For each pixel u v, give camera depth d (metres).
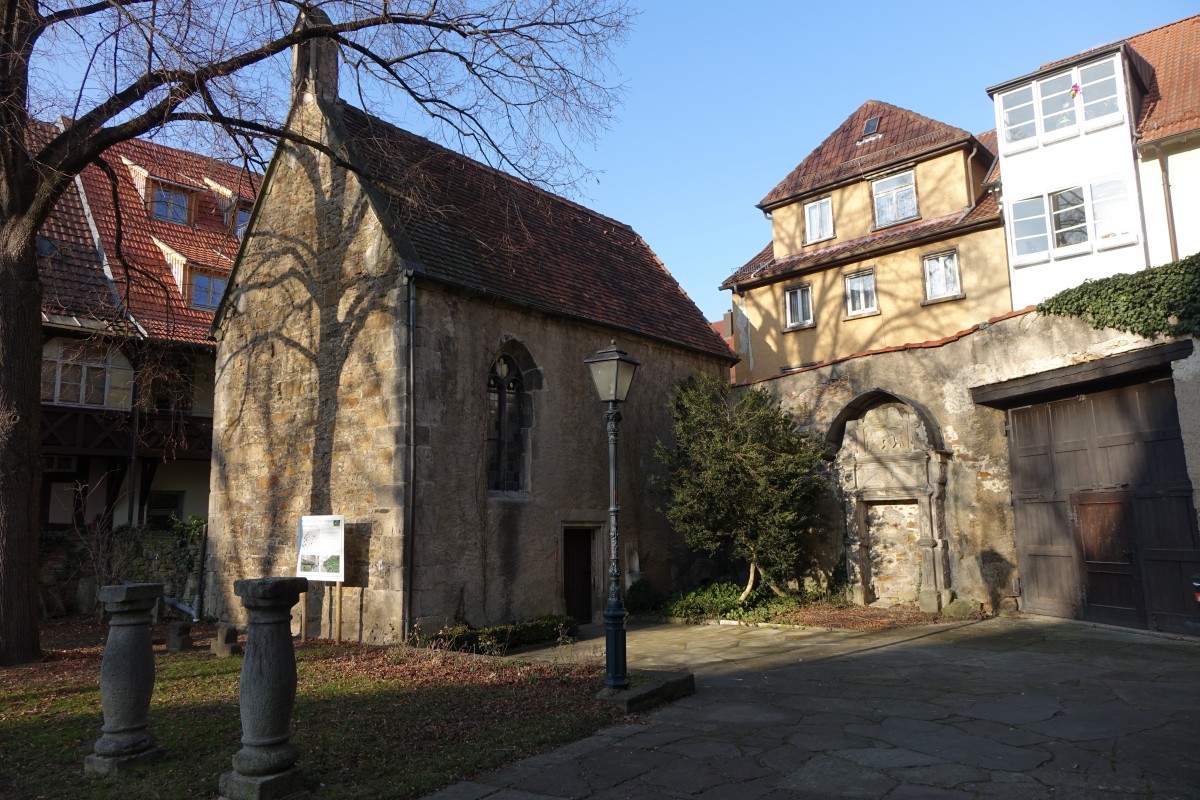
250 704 4.92
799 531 14.32
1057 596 12.08
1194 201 17.78
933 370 13.88
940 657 9.66
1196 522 9.94
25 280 10.26
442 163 16.08
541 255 16.34
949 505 13.57
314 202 14.12
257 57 10.40
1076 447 11.78
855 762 5.57
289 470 13.64
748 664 9.83
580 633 13.91
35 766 5.63
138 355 17.64
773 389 16.17
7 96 9.84
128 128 10.10
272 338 14.41
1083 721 6.45
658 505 16.72
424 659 9.90
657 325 17.91
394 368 12.16
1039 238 19.61
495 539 13.02
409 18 10.91
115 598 5.67
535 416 14.13
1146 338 10.42
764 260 26.50
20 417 10.08
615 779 5.33
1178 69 19.86
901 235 22.33
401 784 5.13
